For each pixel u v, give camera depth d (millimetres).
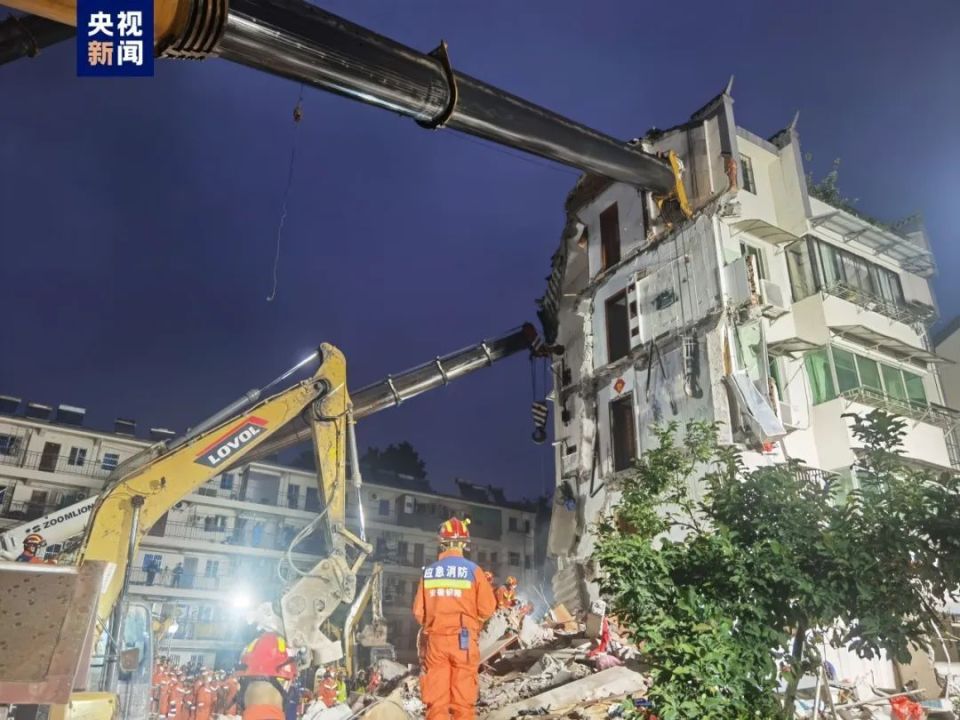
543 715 11172
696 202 19250
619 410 20438
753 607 5332
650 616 5434
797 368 18922
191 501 44031
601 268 22422
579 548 20344
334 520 12086
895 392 20000
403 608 47531
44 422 41469
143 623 8992
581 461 20922
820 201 21891
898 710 11273
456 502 53688
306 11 10289
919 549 5383
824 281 19562
